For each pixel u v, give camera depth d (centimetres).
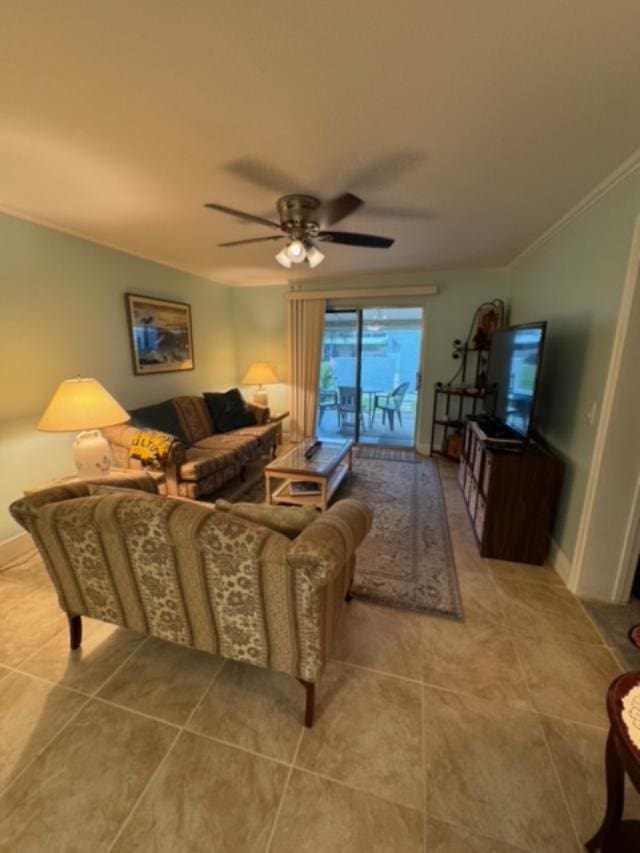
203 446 365
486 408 341
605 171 180
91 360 304
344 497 333
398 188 203
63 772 121
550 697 147
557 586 215
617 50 108
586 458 203
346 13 96
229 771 121
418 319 468
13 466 245
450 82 122
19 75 117
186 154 168
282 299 506
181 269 411
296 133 152
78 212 240
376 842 104
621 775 90
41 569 229
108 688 150
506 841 104
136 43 105
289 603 121
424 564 235
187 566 128
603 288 194
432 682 153
